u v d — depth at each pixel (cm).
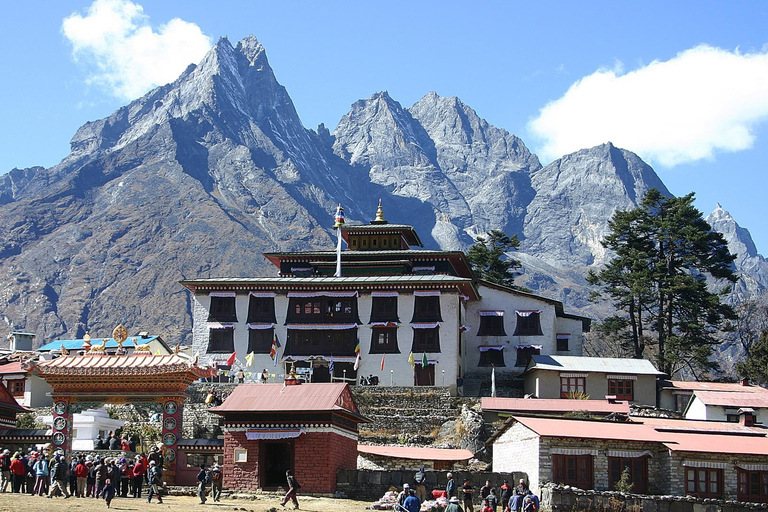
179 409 6272
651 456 6562
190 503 5481
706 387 10000
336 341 10394
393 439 8600
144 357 6381
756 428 7644
